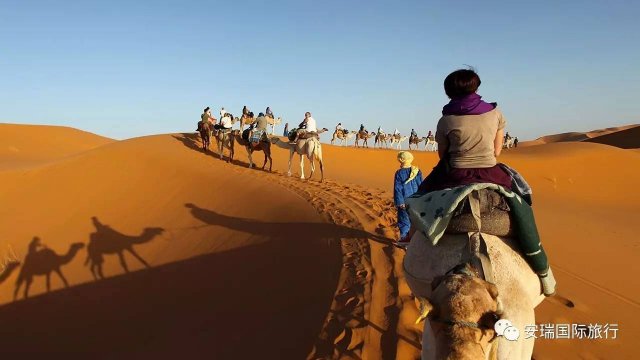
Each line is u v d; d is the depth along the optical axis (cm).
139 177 2473
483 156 396
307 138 2342
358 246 1102
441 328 308
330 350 704
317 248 1173
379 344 698
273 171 2664
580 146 4772
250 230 1552
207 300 1148
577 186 3694
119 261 1639
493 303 312
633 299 970
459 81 404
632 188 3669
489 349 318
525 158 4456
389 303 802
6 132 6166
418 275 387
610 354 712
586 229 1844
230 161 2944
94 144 6812
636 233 1812
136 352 991
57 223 2045
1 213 2127
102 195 2289
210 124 3231
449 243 374
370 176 3466
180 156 2853
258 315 952
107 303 1320
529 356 359
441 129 408
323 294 912
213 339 922
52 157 5491
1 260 1741
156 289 1330
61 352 1098
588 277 1118
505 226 375
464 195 368
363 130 6069
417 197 404
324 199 1716
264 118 2712
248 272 1212
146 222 1952
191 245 1605
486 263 350
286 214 1591
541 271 383
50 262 1720
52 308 1361
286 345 775
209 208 1955
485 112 398
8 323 1307
